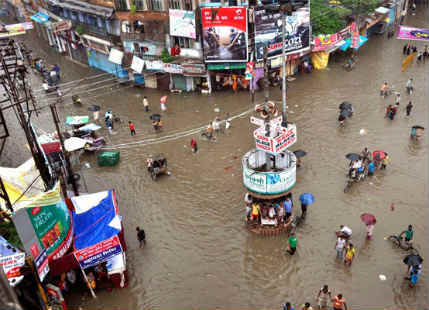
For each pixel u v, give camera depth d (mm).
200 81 39375
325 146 28297
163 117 35375
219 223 22000
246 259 19406
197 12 35656
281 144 19672
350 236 20000
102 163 28812
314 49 39750
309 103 34938
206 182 25703
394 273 17812
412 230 19750
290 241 18875
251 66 33062
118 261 18156
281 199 21328
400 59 43219
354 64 42406
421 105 33000
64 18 52688
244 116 33812
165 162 27016
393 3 50688
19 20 73500
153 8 37812
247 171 19812
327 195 23297
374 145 27938
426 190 23016
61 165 27172
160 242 21094
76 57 53969
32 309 14711
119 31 42406
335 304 15711
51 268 16516
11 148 32938
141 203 24391
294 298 17062
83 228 18234
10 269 14281
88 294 18234
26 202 16297
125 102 39438
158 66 38750
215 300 17406
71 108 39125
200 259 19734
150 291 18188
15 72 21375
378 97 34906
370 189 23547
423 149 27047
